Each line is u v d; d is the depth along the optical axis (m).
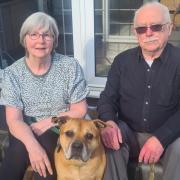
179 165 0.97
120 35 1.59
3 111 1.31
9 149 1.01
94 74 1.58
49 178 0.97
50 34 0.99
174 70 1.02
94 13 1.51
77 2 1.48
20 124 1.00
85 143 0.92
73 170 0.97
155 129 1.08
